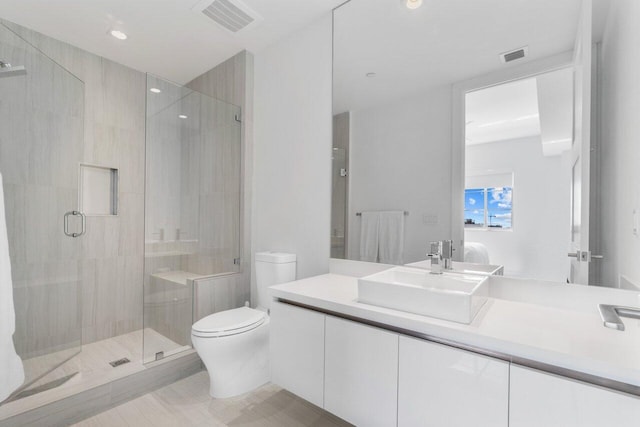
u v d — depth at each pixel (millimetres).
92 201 2637
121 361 2211
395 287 1271
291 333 1562
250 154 2656
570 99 1343
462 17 1637
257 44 2518
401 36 1833
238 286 2572
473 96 1604
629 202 1137
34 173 2006
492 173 1542
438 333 1082
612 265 1235
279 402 1891
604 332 1032
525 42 1462
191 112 2490
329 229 2158
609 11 1243
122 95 2816
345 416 1332
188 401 1899
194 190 2488
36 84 2027
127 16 2143
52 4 2006
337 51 2086
